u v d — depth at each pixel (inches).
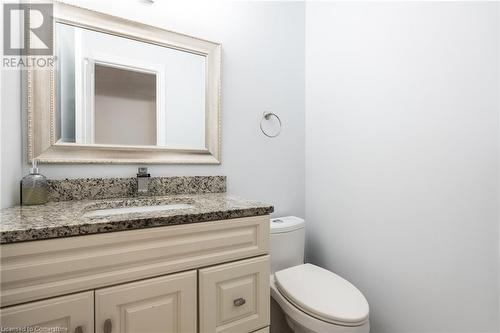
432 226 43.8
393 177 49.5
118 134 45.5
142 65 47.6
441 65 42.5
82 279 25.9
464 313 40.1
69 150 41.3
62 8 40.9
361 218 55.5
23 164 38.2
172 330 30.6
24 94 38.2
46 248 24.2
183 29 51.5
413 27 46.3
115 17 44.7
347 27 58.3
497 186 36.8
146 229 29.0
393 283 49.5
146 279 29.1
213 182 54.4
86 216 30.0
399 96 48.5
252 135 60.7
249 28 60.0
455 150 41.0
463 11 39.9
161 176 49.3
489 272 37.6
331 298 42.6
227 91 57.0
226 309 34.0
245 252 36.1
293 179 67.4
